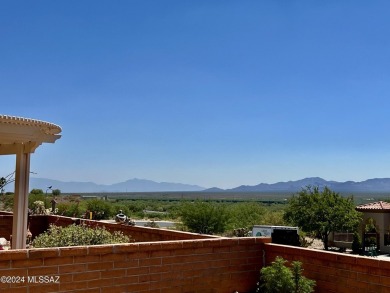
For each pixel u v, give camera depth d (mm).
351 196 31297
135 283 5871
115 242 8117
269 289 6133
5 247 8484
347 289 5898
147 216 64625
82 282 5484
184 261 6340
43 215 12852
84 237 8016
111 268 5707
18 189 8930
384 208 29188
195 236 8156
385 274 5469
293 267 6172
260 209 38969
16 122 8148
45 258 5273
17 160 9031
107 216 43906
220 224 33312
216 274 6629
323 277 6246
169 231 8750
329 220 29125
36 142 8883
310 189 31156
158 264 6098
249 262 7004
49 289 5270
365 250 29250
